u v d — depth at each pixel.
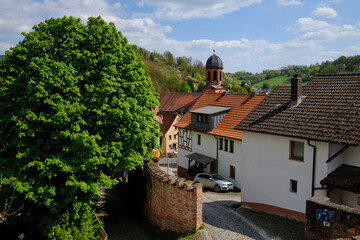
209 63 73.44
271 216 19.23
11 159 17.30
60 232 15.65
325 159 16.55
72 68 16.75
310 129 17.25
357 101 17.41
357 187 14.93
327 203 12.98
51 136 16.59
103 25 18.64
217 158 32.22
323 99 19.03
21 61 17.66
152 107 20.92
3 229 19.92
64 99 16.75
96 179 17.70
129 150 19.09
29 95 16.45
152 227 19.45
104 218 22.47
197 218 15.95
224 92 38.00
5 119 16.80
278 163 19.06
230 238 15.30
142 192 23.27
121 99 18.05
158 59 195.62
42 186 16.42
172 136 62.59
